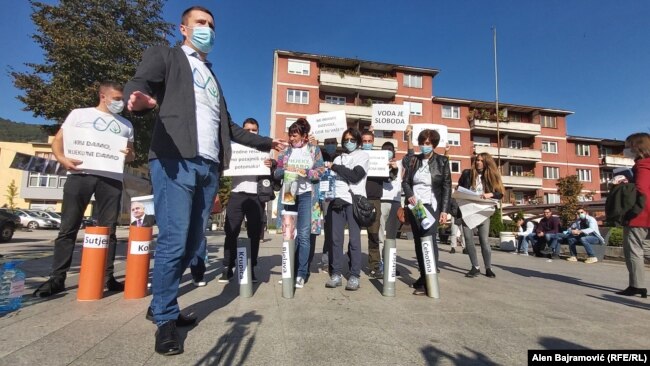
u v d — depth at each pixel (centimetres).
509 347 252
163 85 268
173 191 257
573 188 2659
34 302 343
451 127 3784
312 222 497
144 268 372
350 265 446
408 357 228
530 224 1205
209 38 289
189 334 259
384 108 710
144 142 1252
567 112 4091
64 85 1175
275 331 269
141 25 1293
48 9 1177
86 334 252
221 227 3788
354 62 3553
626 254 470
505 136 3938
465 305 373
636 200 452
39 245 1155
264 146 365
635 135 479
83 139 382
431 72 3709
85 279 353
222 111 304
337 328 280
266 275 533
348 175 440
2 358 206
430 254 412
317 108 3434
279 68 3419
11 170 4012
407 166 483
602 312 362
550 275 640
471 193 575
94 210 437
